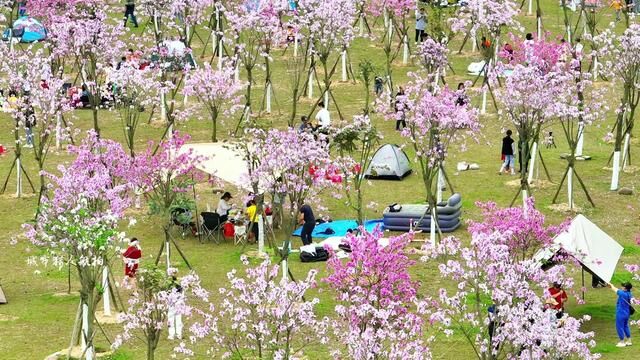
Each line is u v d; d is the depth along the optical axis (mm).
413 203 51906
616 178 53188
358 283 35312
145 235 48906
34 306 42000
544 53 54625
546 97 48562
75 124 62562
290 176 43656
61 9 63406
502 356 35312
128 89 54094
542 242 39531
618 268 44812
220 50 66625
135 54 62469
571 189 50781
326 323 32906
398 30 71688
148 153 45031
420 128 49000
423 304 32969
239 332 36625
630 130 56219
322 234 48406
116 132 61250
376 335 30844
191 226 49125
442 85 66562
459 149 58812
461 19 64875
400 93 56969
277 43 62594
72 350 37438
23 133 60781
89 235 35750
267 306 32156
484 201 51875
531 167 53906
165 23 66375
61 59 66062
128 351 37438
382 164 54875
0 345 38219
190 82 57062
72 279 44938
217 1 68125
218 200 52281
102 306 41281
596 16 78500
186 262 44188
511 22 63062
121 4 79750
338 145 46688
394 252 36781
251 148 47750
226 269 44875
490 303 39656
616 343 38344
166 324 38062
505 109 55406
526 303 32688
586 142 59781
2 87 61281
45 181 54875
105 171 41219
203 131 61281
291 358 31812
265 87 63500
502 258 33594
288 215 48844
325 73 61531
